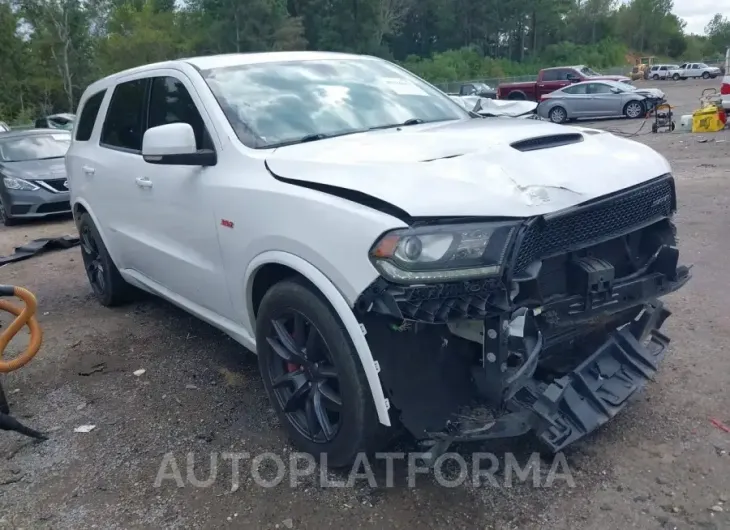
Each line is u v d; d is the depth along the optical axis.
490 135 3.29
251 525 2.96
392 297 2.65
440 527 2.87
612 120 24.41
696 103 29.97
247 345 3.80
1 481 3.40
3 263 7.97
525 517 2.90
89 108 5.69
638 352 3.44
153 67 4.65
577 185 2.93
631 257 3.40
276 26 67.50
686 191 9.26
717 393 3.78
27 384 4.50
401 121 4.05
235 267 3.56
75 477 3.40
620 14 112.19
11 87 58.34
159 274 4.61
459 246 2.63
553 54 88.00
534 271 2.78
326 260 2.87
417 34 89.06
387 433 3.06
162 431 3.78
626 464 3.21
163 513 3.08
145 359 4.77
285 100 3.96
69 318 5.77
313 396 3.26
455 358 2.96
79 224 5.95
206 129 3.84
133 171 4.61
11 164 11.47
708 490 3.00
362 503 3.05
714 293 5.28
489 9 87.50
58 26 59.00
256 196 3.30
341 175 2.99
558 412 3.08
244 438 3.64
